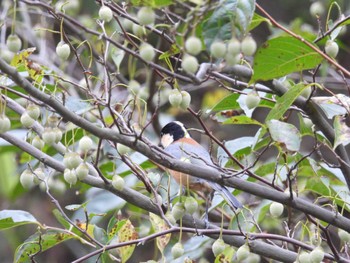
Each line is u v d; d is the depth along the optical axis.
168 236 7.16
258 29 14.95
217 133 14.04
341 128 6.73
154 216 7.27
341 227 6.84
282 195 6.71
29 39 13.07
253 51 5.33
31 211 14.55
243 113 8.84
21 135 9.88
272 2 15.31
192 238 9.32
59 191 10.39
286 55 6.32
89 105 6.88
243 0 5.48
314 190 8.48
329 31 6.46
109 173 9.24
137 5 6.35
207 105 13.45
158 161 6.29
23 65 7.23
